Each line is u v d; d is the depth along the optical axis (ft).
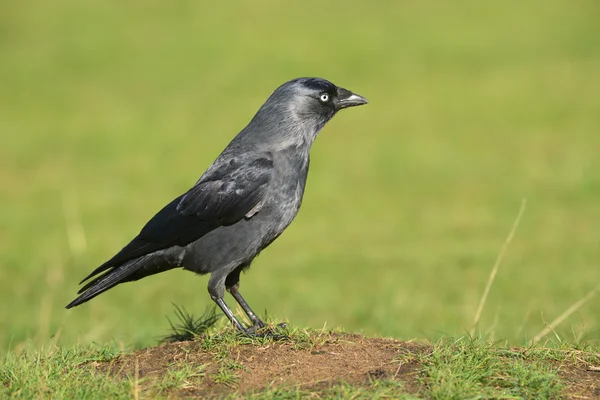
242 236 23.95
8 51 112.37
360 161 71.46
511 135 77.36
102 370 21.12
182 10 130.21
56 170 70.64
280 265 48.24
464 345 21.04
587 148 71.87
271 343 21.89
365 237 53.21
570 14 119.96
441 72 99.35
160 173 69.26
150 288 45.06
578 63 99.86
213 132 81.46
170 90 96.63
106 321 37.55
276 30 119.03
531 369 19.79
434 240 51.90
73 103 92.48
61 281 45.27
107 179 67.92
